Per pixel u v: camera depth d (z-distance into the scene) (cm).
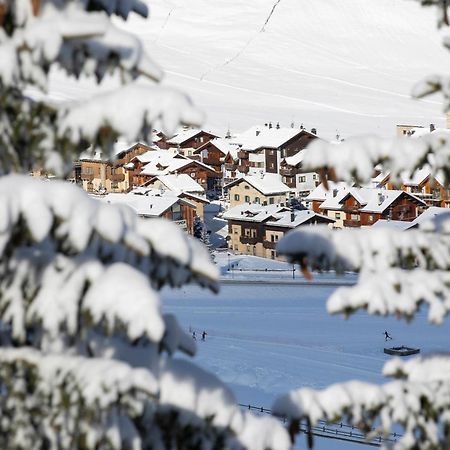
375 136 1962
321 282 18962
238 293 18162
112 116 1628
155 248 1641
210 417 1759
